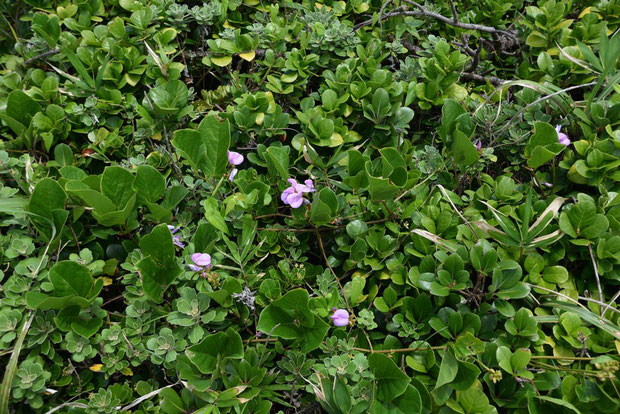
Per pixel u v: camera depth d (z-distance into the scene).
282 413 0.56
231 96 0.78
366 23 0.84
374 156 0.74
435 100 0.76
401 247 0.65
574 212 0.60
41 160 0.68
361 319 0.57
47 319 0.53
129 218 0.61
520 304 0.60
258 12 0.85
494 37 0.90
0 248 0.57
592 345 0.56
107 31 0.76
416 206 0.64
